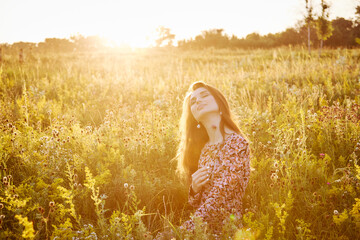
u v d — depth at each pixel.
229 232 2.12
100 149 3.70
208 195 2.45
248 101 6.39
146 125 4.69
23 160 3.25
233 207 2.38
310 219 2.50
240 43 44.72
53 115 5.70
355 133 3.74
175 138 4.17
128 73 11.69
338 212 2.44
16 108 5.66
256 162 3.36
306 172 3.01
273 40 42.88
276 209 2.24
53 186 2.72
